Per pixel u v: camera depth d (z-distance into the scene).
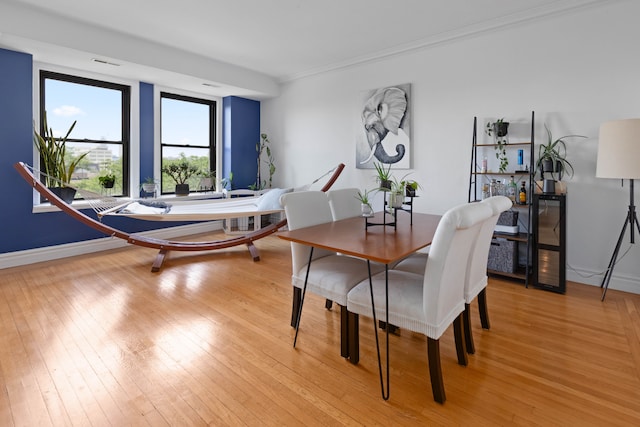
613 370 1.87
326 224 2.46
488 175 3.70
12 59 3.60
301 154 5.55
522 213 3.50
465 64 3.80
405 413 1.56
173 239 5.09
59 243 4.11
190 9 3.27
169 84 5.00
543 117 3.35
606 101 3.04
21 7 3.22
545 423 1.49
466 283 1.98
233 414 1.54
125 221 4.74
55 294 2.94
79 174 4.44
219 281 3.31
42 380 1.76
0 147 3.59
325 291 2.05
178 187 5.25
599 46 3.04
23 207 3.79
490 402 1.62
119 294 2.96
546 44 3.30
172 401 1.62
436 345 1.60
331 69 4.98
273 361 1.96
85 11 3.33
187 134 5.59
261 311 2.63
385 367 1.91
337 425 1.49
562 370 1.88
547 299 2.88
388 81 4.44
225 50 4.38
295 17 3.43
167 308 2.67
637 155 2.53
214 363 1.93
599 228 3.13
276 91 5.73
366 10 3.28
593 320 2.48
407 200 4.29
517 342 2.18
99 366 1.89
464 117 3.84
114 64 4.05
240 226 5.48
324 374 1.84
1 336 2.21
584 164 3.16
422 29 3.70
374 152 4.60
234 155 5.85
